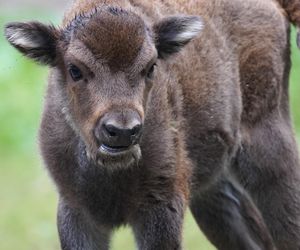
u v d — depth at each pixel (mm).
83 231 19875
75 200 19609
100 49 18062
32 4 46000
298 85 35812
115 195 19328
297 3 22156
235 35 21312
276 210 21859
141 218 19422
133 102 17844
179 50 19219
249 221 22688
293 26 23312
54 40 18953
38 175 31672
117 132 17516
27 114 35562
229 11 21312
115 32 18078
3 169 32500
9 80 37281
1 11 44812
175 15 19500
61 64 18906
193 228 27391
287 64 22328
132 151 18047
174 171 19359
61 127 19219
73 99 18594
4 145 34375
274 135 21734
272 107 21797
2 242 27406
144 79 18266
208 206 22875
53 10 45312
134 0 19828
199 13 20859
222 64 20859
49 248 27016
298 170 21938
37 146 19906
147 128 19000
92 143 18172
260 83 21547
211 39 20766
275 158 21703
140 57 18125
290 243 21922
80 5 19359
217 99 20672
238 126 21391
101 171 19078
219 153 21031
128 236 27062
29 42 18875
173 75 19797
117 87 17938
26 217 28922
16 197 30312
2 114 35719
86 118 18281
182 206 19516
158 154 19141
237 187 22438
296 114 33969
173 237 19344
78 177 19297
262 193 21875
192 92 20219
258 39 21500
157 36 19031
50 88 19500
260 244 22625
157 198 19281
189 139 20344
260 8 21672
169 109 19422
